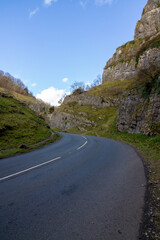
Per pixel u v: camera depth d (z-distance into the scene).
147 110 17.73
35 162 7.00
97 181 4.43
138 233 2.20
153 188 3.85
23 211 2.87
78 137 23.08
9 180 4.62
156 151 9.03
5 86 99.69
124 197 3.38
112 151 9.88
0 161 7.54
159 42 47.31
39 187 4.04
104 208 2.93
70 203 3.15
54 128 71.44
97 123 46.78
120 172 5.27
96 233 2.22
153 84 18.94
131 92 25.47
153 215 2.65
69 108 72.75
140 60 67.19
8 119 16.94
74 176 4.91
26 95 144.75
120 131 25.83
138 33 92.25
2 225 2.46
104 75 107.25
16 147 11.70
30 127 18.31
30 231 2.31
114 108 56.56
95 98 68.69
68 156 8.25
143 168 5.73
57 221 2.54
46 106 132.75
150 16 85.75
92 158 7.66
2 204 3.16
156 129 14.59
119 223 2.45
